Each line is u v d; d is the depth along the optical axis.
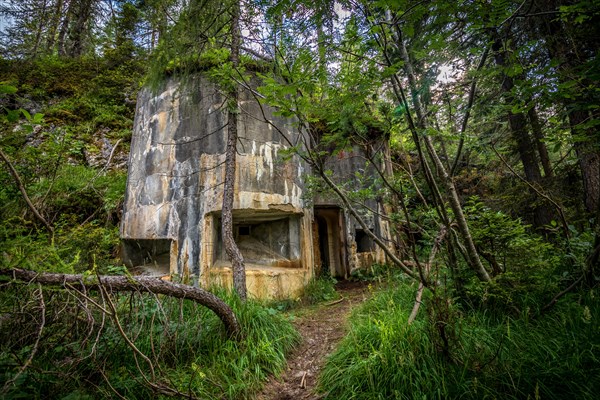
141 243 6.94
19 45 13.80
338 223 9.24
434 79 2.54
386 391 2.51
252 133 6.27
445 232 3.36
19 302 2.11
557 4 3.53
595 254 2.93
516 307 3.11
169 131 6.63
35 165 3.93
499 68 2.43
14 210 2.71
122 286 2.65
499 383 2.27
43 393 2.27
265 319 3.82
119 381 2.58
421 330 2.87
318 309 5.70
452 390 2.30
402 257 7.02
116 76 12.50
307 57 2.50
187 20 4.33
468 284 3.45
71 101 11.25
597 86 2.28
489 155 3.65
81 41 14.21
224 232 4.80
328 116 2.82
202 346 3.35
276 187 6.32
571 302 2.91
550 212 5.86
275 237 7.00
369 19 2.08
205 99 6.39
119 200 7.98
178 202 6.19
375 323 3.38
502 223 3.27
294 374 3.30
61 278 2.28
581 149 3.14
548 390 2.10
